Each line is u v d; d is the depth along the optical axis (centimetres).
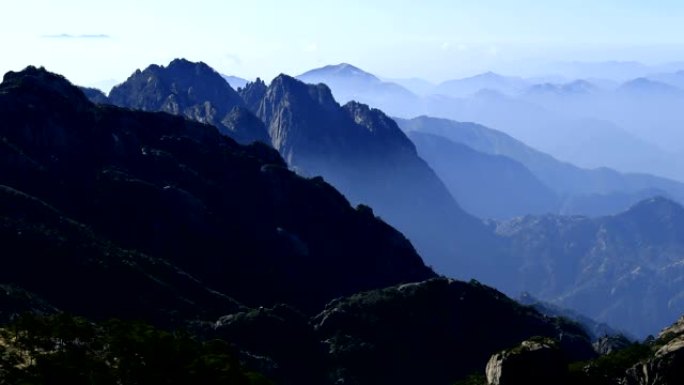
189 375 11112
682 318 13950
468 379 13675
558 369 11162
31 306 16738
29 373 10444
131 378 10919
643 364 11006
